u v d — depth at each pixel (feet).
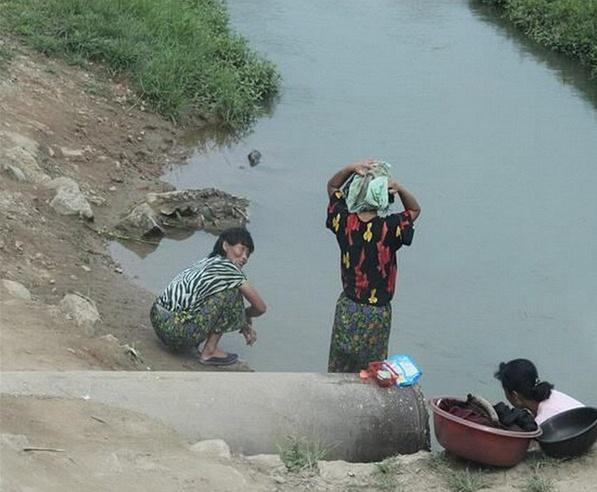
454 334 28.63
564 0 64.08
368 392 21.07
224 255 27.09
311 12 66.23
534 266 32.58
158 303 26.63
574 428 19.40
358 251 23.39
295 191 38.50
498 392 26.03
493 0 70.49
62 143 38.70
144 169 39.70
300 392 20.67
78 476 16.46
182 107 45.03
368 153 42.16
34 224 31.37
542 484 18.26
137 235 33.55
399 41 60.54
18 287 26.50
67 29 46.62
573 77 54.95
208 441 19.25
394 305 29.96
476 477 18.79
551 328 29.12
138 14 50.57
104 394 19.74
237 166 40.98
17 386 19.49
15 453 16.17
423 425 21.12
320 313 29.58
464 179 39.37
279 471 18.80
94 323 26.27
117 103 43.96
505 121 46.78
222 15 58.44
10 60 42.63
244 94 47.50
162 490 16.94
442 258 32.89
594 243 34.30
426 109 48.06
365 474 18.89
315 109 47.65
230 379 20.65
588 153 42.80
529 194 38.22
